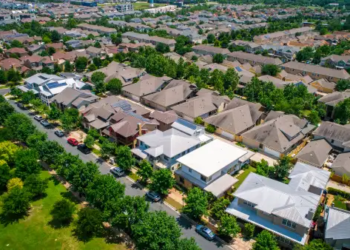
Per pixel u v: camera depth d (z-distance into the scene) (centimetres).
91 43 16588
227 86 11125
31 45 15675
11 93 10050
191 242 4034
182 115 8712
